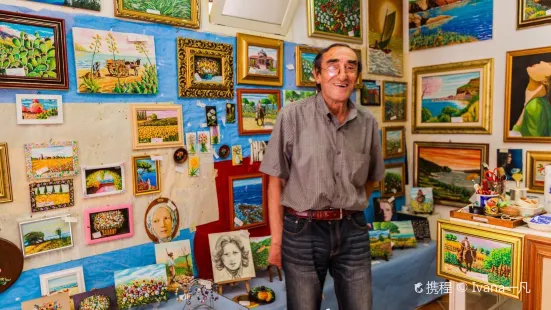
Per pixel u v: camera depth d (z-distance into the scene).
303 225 1.58
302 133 1.56
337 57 1.53
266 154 1.63
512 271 1.99
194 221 2.28
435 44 3.22
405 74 3.43
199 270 2.30
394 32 3.32
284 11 2.59
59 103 1.80
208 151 2.31
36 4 1.73
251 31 2.47
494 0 2.87
